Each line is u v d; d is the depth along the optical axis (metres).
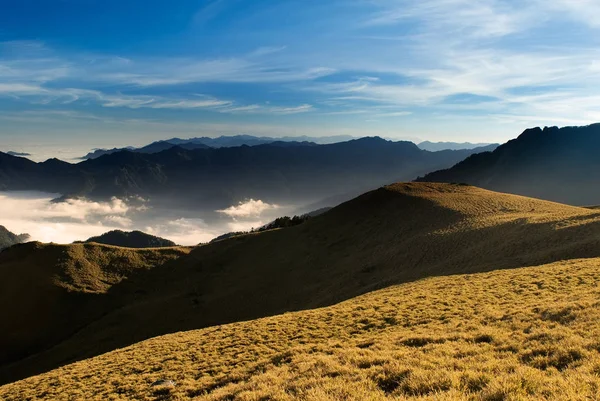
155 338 30.72
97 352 66.81
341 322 22.56
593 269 24.97
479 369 10.35
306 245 98.12
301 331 22.00
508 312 17.56
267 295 75.06
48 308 84.75
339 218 108.81
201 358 20.34
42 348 74.38
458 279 32.31
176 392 15.91
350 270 69.50
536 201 86.75
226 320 68.50
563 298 18.42
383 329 19.45
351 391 10.07
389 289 36.97
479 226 62.88
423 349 13.59
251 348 20.16
